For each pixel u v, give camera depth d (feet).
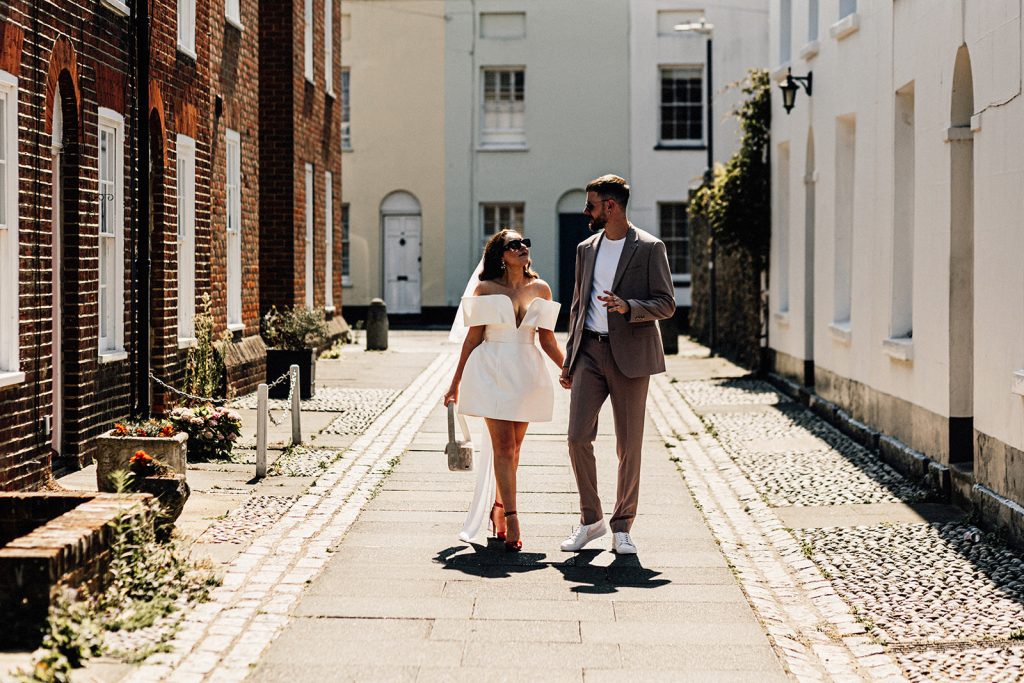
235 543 24.70
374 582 22.00
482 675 17.11
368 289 107.65
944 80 31.09
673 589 21.79
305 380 50.42
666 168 104.68
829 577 23.11
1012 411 25.53
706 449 38.73
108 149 35.65
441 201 106.83
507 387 24.23
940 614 20.66
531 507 29.17
